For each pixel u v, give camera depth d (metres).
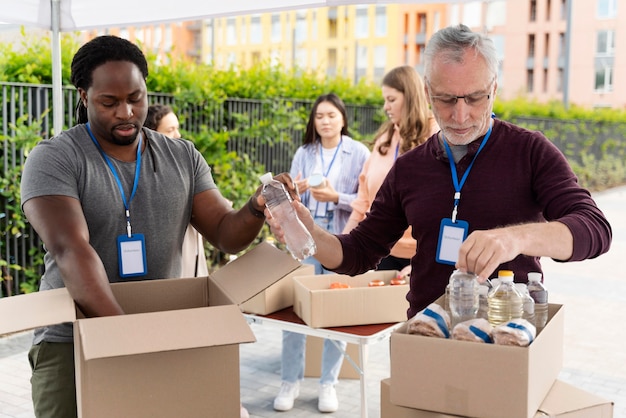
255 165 6.66
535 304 1.65
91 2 3.36
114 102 1.79
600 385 4.08
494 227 1.83
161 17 3.35
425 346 1.42
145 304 1.82
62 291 1.59
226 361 1.45
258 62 7.28
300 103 7.36
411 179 1.97
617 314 5.67
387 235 2.07
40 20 3.44
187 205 2.02
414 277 1.98
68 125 5.01
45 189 1.74
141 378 1.38
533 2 25.72
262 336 4.97
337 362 3.65
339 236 2.03
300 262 1.64
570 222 1.56
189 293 1.86
